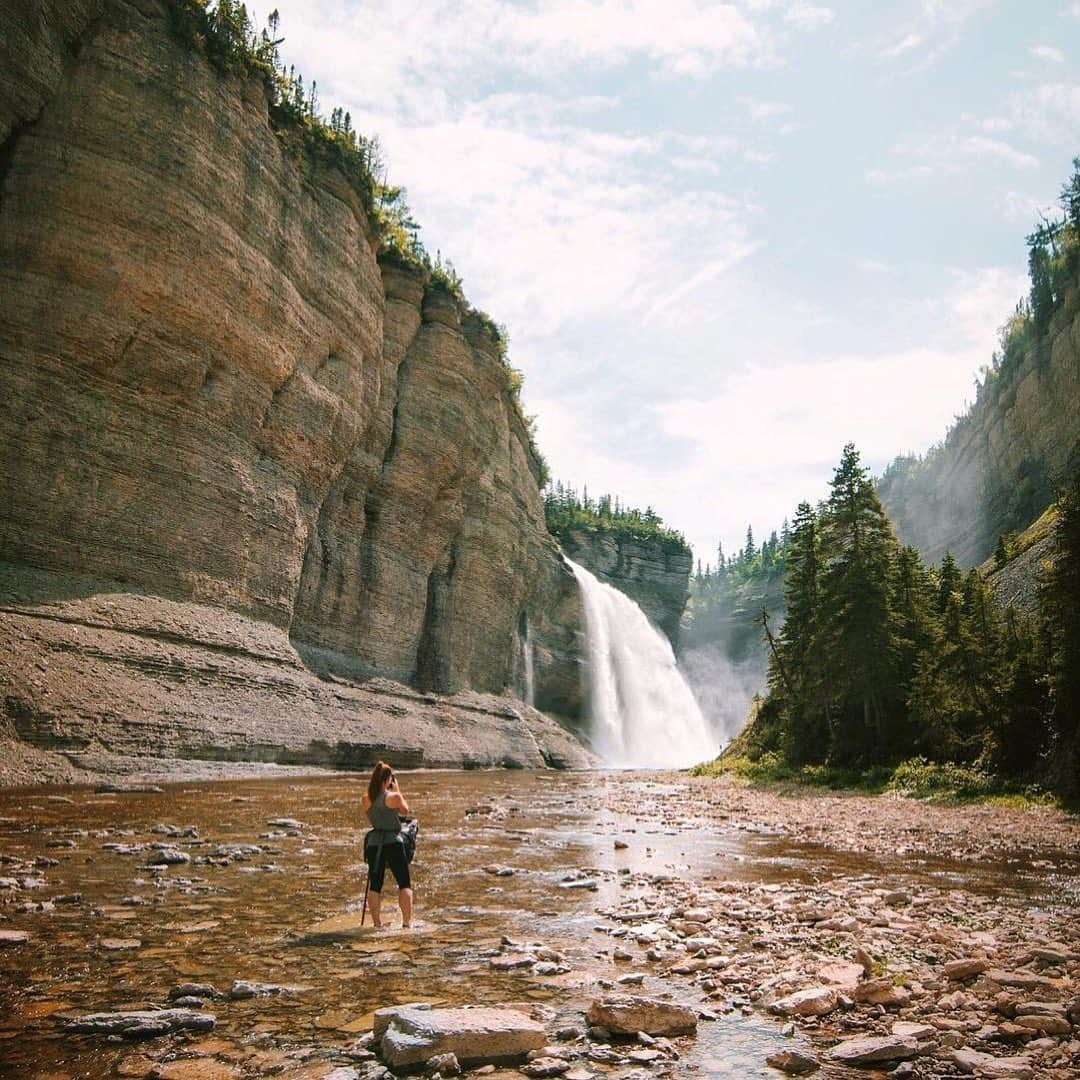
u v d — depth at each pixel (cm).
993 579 6475
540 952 811
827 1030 615
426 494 5772
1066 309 10181
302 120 4641
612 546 13675
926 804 3080
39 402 3042
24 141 3156
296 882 1126
